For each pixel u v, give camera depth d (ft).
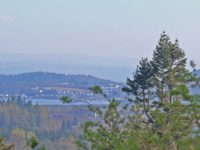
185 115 108.17
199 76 106.93
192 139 104.68
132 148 112.68
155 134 112.68
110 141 123.34
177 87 107.24
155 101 328.70
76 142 126.93
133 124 132.26
